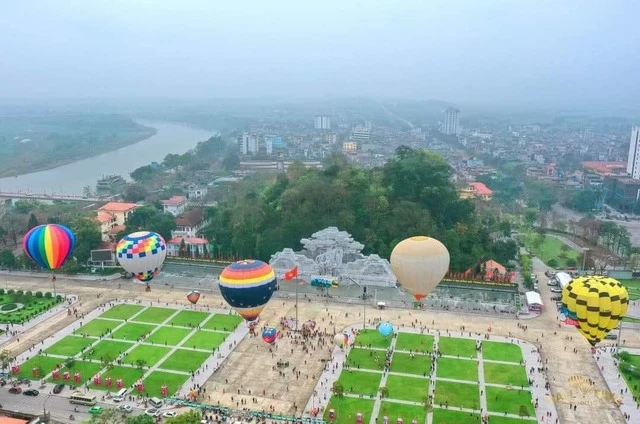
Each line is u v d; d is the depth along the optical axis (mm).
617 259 199125
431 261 121625
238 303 125500
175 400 106188
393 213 189750
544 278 178625
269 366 120438
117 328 139375
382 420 99938
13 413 91188
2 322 141500
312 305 154000
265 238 186625
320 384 112812
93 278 177125
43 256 138250
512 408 104062
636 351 126750
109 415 91688
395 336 134625
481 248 188625
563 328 140125
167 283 173875
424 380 114375
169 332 137375
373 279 168625
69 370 117188
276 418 100438
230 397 108062
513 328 139875
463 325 141375
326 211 190000
